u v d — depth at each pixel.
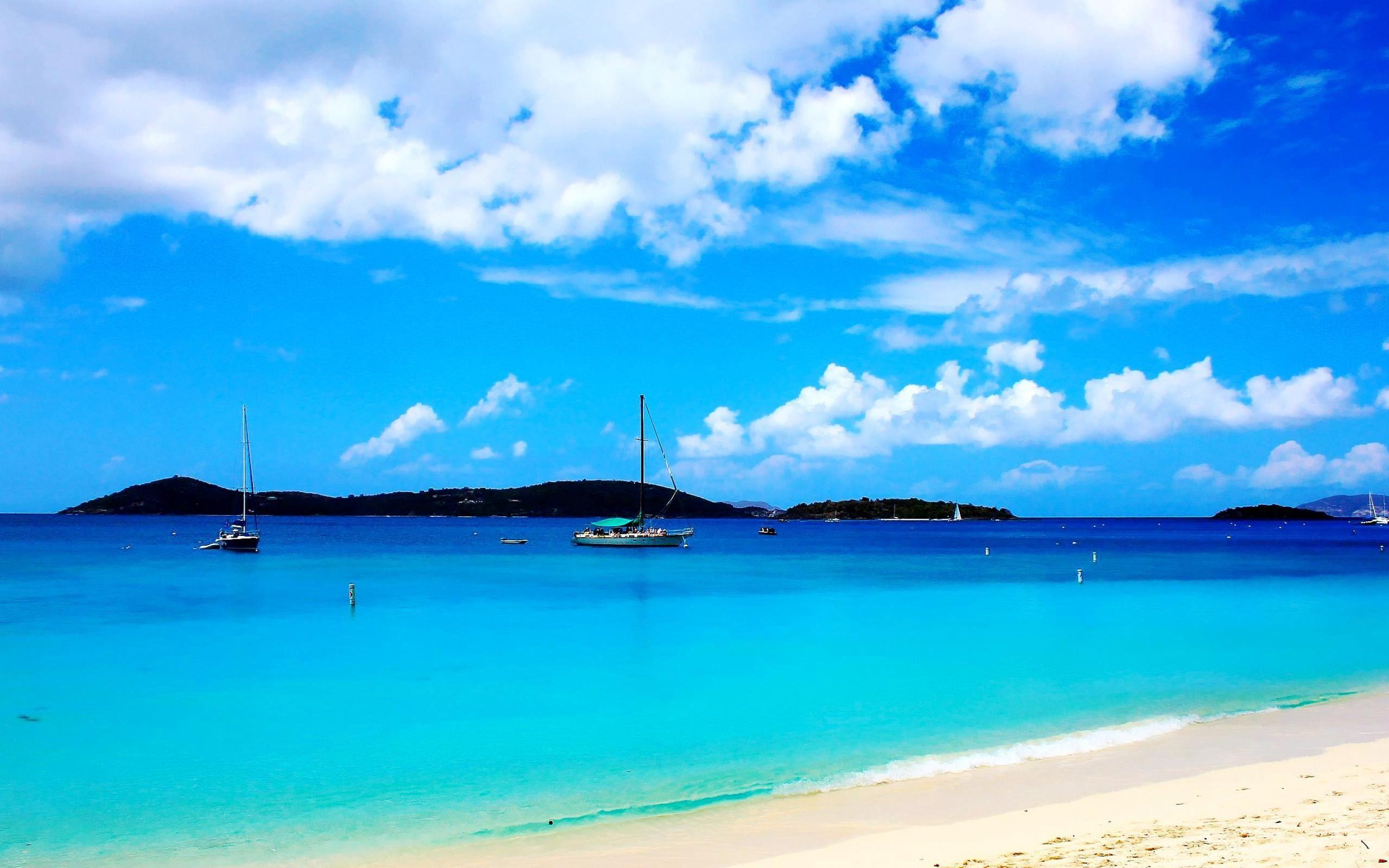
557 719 19.09
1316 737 17.06
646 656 26.56
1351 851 9.32
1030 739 17.45
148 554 85.81
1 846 12.43
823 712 19.77
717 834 12.29
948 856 10.54
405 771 15.61
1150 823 11.44
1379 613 38.16
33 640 29.86
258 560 77.06
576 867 11.14
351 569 65.94
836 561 79.50
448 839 12.45
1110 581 56.12
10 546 101.31
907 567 70.38
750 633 31.75
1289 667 25.20
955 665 25.27
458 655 26.92
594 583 53.88
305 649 27.97
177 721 18.97
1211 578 58.59
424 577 58.06
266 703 20.59
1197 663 25.59
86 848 12.34
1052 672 24.34
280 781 15.13
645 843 12.03
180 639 30.25
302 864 11.71
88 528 180.12
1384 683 22.91
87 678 23.39
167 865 11.73
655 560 80.81
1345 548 107.81
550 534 166.50
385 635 30.86
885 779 14.88
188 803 14.06
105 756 16.56
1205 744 16.69
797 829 12.37
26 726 18.59
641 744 17.20
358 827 12.98
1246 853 9.59
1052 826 11.70
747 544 130.12
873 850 11.11
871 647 28.39
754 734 17.92
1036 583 55.03
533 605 40.69
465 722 18.91
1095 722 18.83
